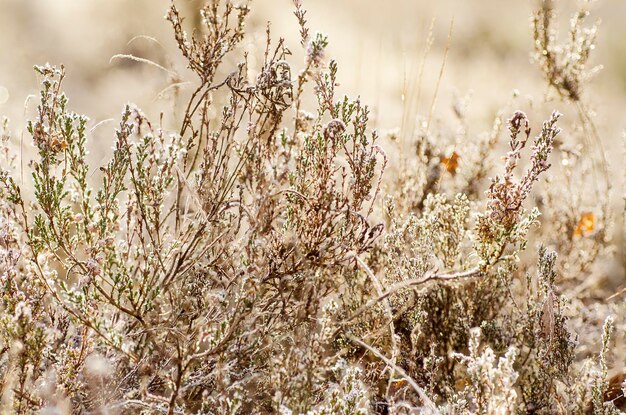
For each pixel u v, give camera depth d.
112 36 6.60
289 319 2.54
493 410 2.13
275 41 6.39
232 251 2.58
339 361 2.39
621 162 5.25
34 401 2.29
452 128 5.11
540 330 2.96
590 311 3.93
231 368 2.47
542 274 2.95
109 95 5.40
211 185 2.63
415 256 3.10
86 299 2.37
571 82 4.37
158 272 2.67
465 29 10.01
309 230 2.53
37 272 2.49
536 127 5.21
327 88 2.61
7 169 2.82
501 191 2.39
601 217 4.43
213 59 2.59
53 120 2.44
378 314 2.88
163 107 3.88
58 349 2.54
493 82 7.82
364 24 7.89
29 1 7.63
